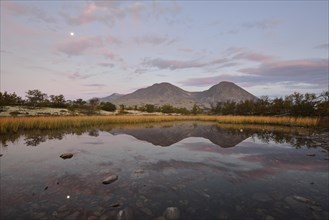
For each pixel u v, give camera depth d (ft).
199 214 13.96
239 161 29.71
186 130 77.20
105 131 70.79
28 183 19.44
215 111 250.57
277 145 43.70
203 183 20.31
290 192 18.02
